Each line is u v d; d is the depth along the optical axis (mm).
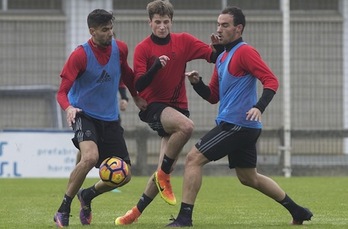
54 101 57969
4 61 60031
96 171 50125
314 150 54375
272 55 58812
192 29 59188
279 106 58625
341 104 58906
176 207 31844
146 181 46844
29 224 26016
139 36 57844
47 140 49875
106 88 24891
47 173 49750
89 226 24641
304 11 58906
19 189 41125
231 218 27938
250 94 23906
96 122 24969
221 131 23797
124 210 31031
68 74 24172
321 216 28656
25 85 60031
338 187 42406
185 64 25984
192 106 57906
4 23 60031
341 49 59062
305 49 58812
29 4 61250
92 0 60344
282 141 51969
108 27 24141
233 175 52406
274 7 61500
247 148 24453
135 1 61062
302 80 58844
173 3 61062
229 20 23953
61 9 61188
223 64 24188
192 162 23781
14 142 49719
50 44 60250
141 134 51969
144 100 25906
